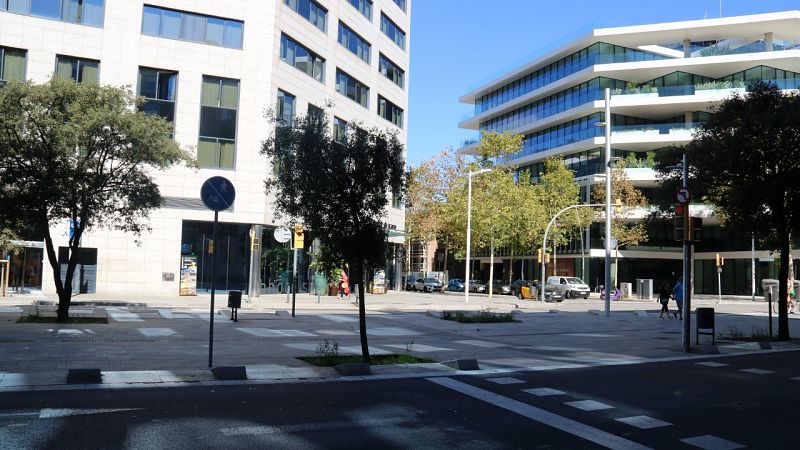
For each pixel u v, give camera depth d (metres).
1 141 15.27
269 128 34.47
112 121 16.17
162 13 32.75
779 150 15.91
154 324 17.28
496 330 19.12
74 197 16.08
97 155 17.42
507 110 67.69
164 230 32.09
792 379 10.51
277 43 35.25
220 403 7.70
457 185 54.38
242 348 12.88
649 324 22.64
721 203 17.66
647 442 6.36
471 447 6.05
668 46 62.66
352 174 10.82
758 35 53.88
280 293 36.88
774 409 8.00
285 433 6.37
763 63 51.16
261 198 34.00
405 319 22.14
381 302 33.81
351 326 18.95
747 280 53.84
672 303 41.53
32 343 12.38
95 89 16.66
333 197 10.78
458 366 10.99
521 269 63.12
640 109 53.94
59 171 15.91
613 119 55.31
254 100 34.12
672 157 17.95
